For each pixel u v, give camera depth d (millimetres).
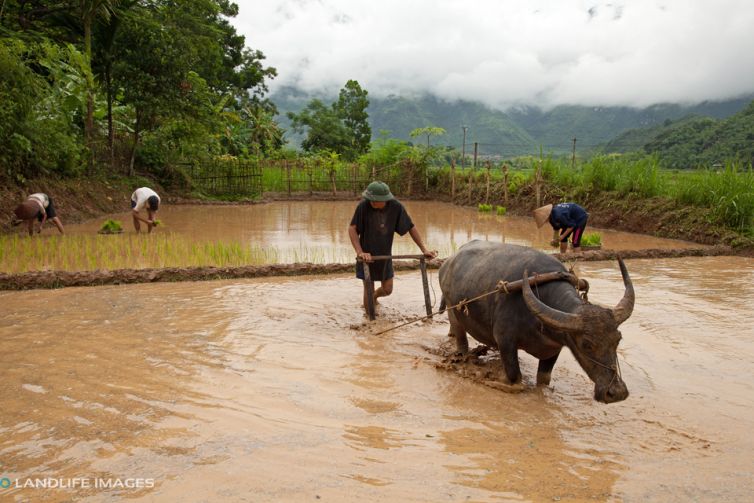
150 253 11641
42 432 4023
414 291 8992
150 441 3916
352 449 3889
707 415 4559
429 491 3391
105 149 24688
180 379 5094
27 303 7789
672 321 7164
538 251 5180
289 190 30984
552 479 3562
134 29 23250
